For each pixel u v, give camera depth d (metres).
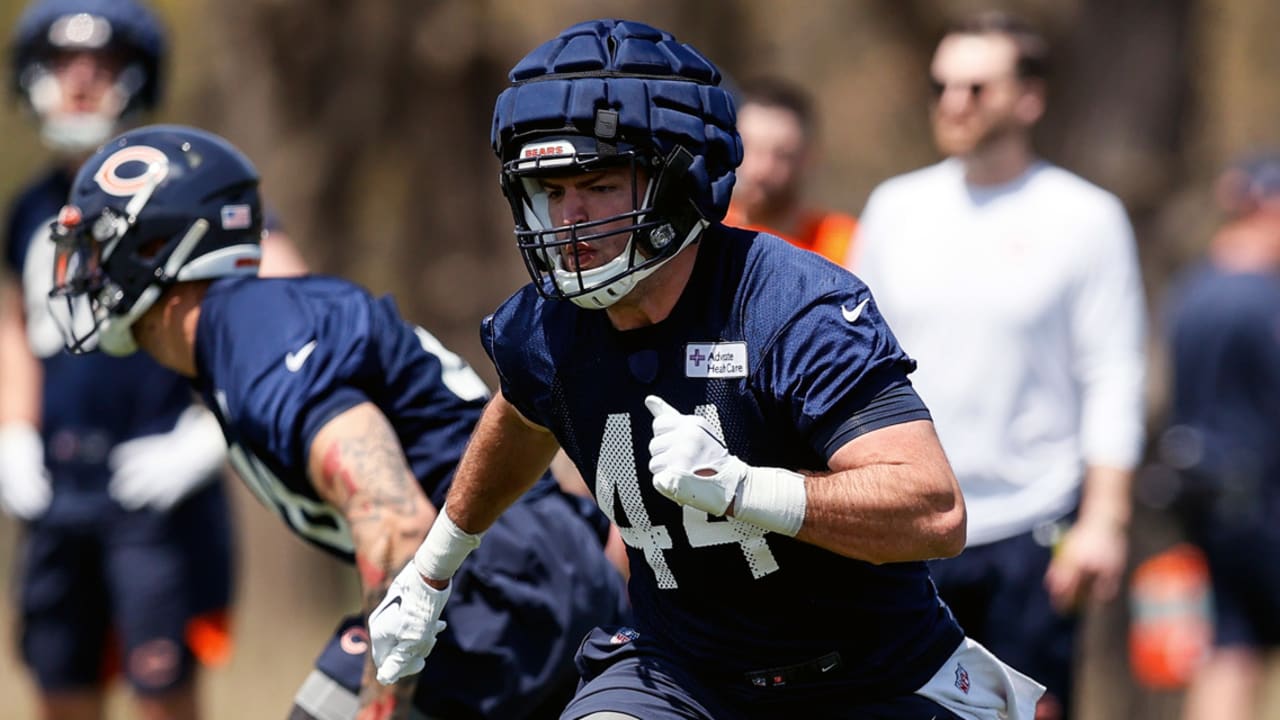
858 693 11.64
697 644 11.81
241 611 42.44
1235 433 26.50
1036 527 20.00
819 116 39.72
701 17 40.50
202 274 14.35
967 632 20.53
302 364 13.54
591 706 11.98
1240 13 39.50
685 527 11.23
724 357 10.81
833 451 10.62
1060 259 20.02
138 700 23.09
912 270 20.39
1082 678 34.19
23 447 23.47
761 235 11.11
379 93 41.50
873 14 39.78
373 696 13.30
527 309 11.62
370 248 43.44
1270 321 26.27
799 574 11.26
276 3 40.81
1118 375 20.08
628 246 10.71
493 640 14.57
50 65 22.78
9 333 23.77
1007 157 20.36
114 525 23.12
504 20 41.16
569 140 10.66
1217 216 34.75
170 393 23.39
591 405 11.30
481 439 12.21
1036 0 36.53
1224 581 26.56
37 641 23.53
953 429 20.08
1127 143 34.31
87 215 14.23
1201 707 26.69
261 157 41.47
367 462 13.16
